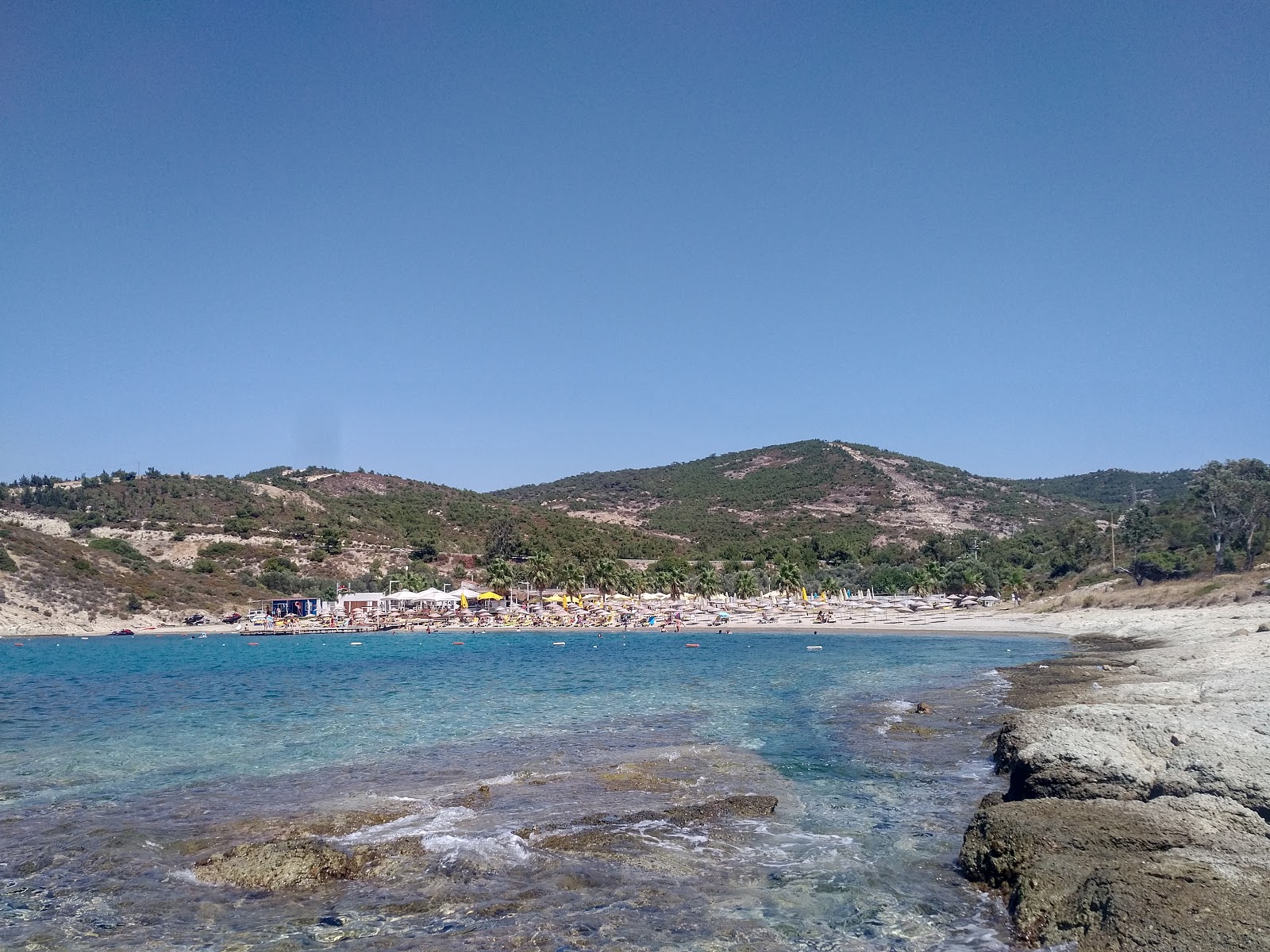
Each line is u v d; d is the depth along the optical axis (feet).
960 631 238.48
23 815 49.21
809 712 87.97
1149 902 28.22
